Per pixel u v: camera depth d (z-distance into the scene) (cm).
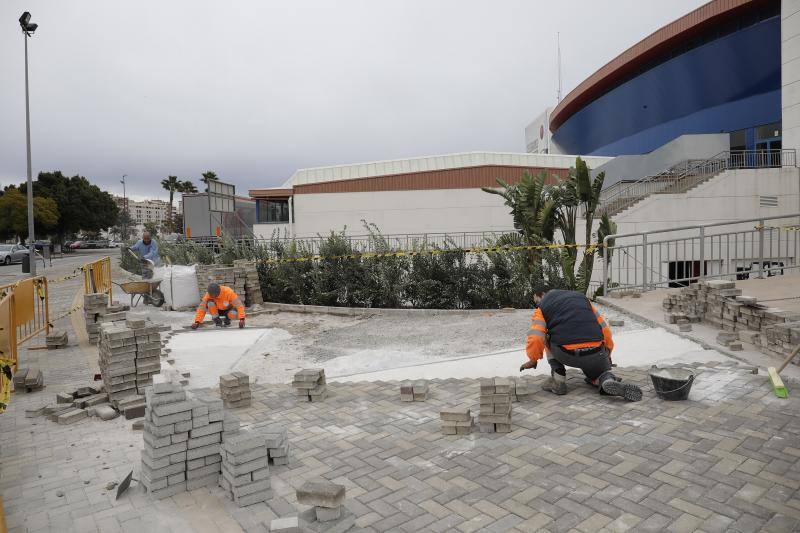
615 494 357
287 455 430
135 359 602
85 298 959
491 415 475
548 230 1378
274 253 1552
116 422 545
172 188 9981
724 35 3064
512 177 2833
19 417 572
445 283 1264
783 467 382
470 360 736
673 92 3428
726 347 692
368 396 603
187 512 359
